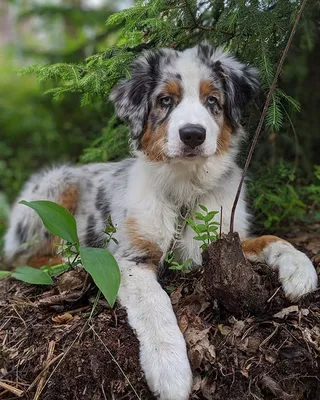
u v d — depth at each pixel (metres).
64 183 0.78
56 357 0.51
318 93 0.93
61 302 0.58
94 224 0.72
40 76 0.67
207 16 0.73
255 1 0.64
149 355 0.48
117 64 0.65
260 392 0.49
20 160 1.47
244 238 0.64
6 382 0.51
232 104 0.63
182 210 0.63
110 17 0.64
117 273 0.52
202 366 0.50
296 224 0.80
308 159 0.92
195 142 0.56
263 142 0.85
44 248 0.78
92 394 0.50
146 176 0.64
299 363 0.50
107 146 0.85
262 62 0.63
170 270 0.62
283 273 0.54
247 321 0.52
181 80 0.60
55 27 1.66
